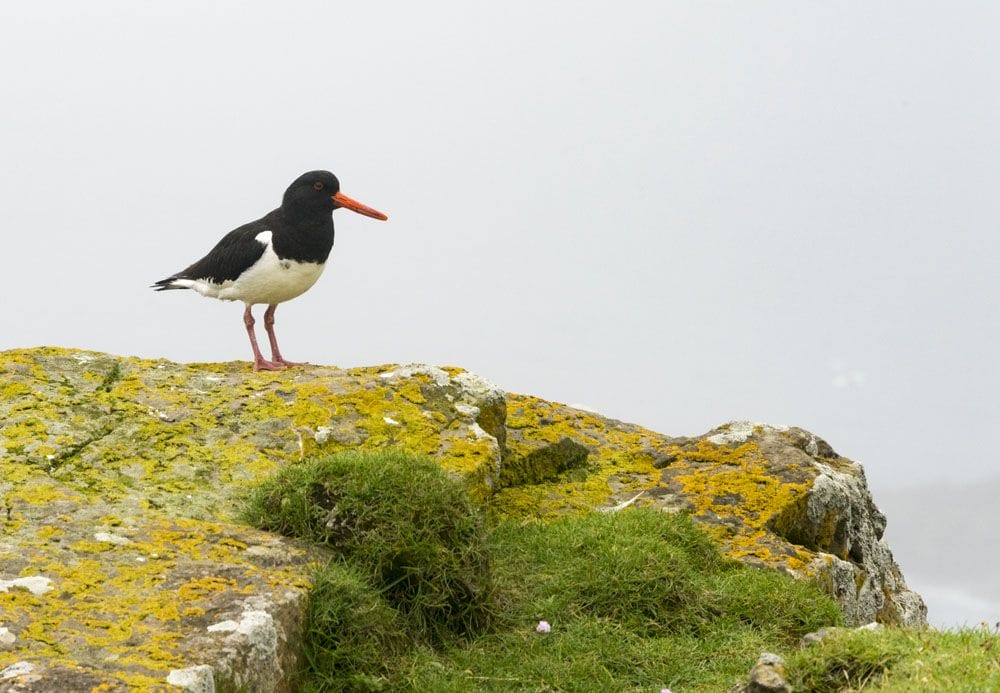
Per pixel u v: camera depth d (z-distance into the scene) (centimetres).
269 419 1316
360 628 942
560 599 1105
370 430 1308
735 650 1059
